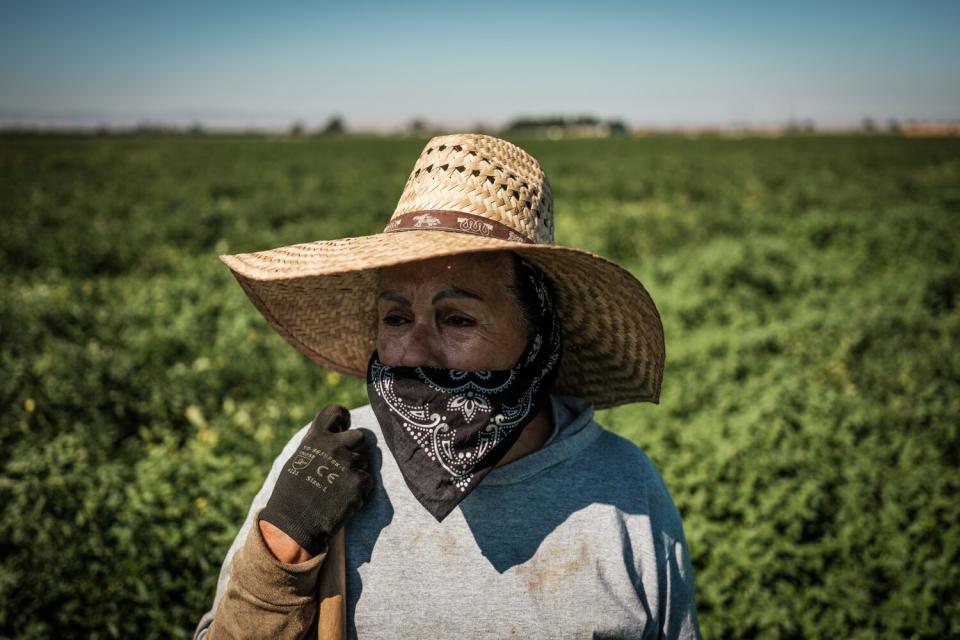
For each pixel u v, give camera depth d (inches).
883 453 161.2
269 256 48.8
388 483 47.7
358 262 41.3
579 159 1652.3
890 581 125.3
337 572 44.5
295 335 59.2
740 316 297.0
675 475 144.0
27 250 429.7
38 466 135.3
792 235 509.7
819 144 2433.6
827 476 147.2
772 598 120.3
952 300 336.8
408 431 45.0
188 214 604.4
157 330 247.3
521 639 44.8
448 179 46.5
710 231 544.4
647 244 499.5
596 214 643.5
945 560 124.0
